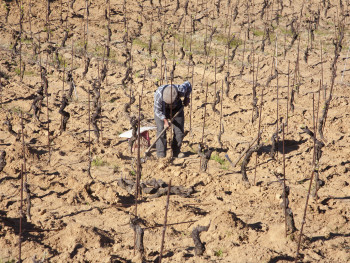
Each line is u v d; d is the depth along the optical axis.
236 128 29.28
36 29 51.59
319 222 16.44
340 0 60.34
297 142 26.58
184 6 62.44
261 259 13.56
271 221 16.36
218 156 24.02
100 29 53.09
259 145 19.95
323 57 46.72
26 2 58.97
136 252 14.03
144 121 27.97
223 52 47.97
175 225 16.41
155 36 52.00
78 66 42.81
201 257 13.79
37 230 15.74
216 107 33.31
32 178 20.14
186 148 25.58
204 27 55.22
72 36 50.38
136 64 44.00
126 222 16.61
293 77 40.97
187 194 18.91
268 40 50.91
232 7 62.66
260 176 21.31
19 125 27.53
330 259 13.61
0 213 17.00
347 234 15.45
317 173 17.83
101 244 14.91
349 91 37.34
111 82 39.06
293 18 57.75
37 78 38.94
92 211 17.52
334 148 24.83
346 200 18.44
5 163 20.64
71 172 21.19
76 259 13.94
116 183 19.89
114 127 28.78
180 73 41.91
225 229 15.26
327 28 56.03
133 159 22.08
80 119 29.97
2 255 14.12
